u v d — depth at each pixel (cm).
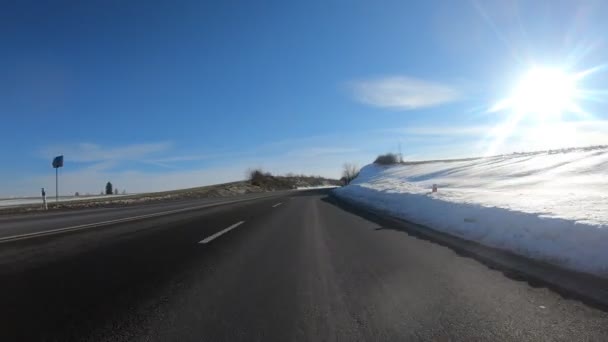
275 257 682
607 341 329
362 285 503
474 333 347
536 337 338
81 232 1003
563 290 462
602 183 2009
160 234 966
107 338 341
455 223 973
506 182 2608
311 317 389
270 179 8869
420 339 336
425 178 4447
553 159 3619
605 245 550
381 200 2039
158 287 493
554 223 665
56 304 427
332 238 902
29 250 739
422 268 591
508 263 605
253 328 362
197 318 387
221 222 1253
